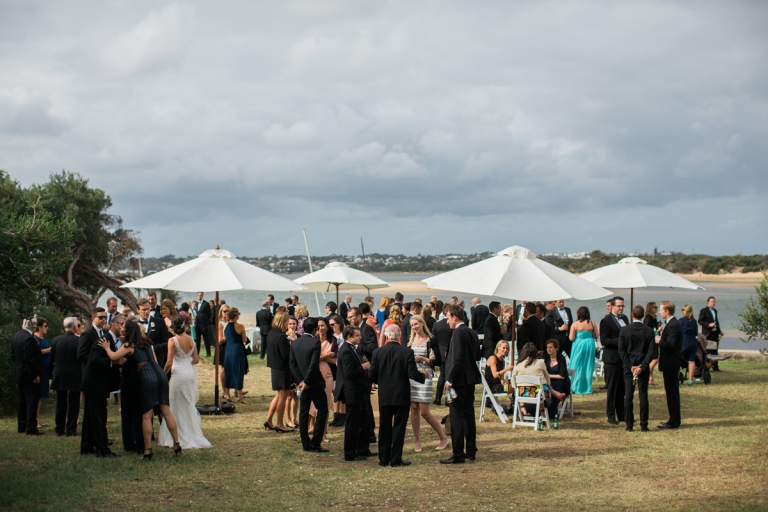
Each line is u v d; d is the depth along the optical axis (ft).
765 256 440.86
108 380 27.12
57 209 106.52
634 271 44.21
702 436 30.81
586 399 42.68
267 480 23.81
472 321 48.03
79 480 23.24
